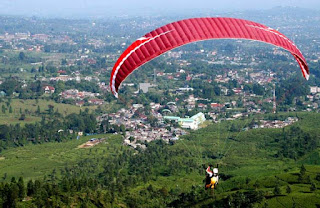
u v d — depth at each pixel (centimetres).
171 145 19025
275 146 18175
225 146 18450
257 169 14950
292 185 12444
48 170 16112
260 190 11969
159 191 12738
